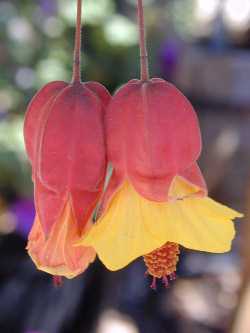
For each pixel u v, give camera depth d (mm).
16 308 4051
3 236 4262
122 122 1731
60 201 1729
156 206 1716
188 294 4637
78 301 4145
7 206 4289
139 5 1771
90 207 1742
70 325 4105
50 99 1796
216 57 4457
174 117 1718
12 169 4203
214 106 4512
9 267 4203
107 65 4898
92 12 4852
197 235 1696
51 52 4801
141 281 4590
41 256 1728
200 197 1738
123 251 1664
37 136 1782
